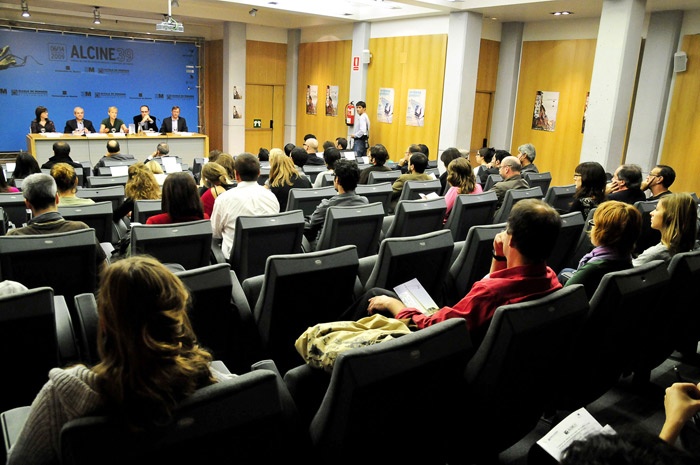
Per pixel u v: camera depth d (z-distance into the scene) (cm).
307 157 676
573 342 186
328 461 138
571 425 153
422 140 1040
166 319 105
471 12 898
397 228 373
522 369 170
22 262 248
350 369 126
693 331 275
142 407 99
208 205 416
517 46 1000
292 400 156
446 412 157
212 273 202
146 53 1258
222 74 1293
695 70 770
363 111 1093
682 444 126
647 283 203
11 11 1091
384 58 1099
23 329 163
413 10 966
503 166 478
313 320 234
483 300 183
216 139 1364
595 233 234
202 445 107
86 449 95
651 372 286
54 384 106
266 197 377
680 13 779
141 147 1037
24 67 1120
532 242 182
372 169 602
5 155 1132
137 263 107
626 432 66
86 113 1209
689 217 266
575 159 945
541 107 984
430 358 137
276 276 208
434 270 266
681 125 796
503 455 210
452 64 934
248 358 236
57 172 363
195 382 109
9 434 138
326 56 1245
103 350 106
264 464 121
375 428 140
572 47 923
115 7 1050
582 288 180
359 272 270
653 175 424
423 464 164
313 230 385
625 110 749
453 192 450
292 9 1018
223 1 958
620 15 715
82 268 264
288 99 1376
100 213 354
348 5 1076
